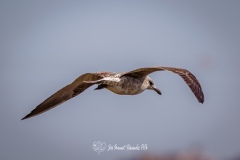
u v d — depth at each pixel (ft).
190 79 37.40
